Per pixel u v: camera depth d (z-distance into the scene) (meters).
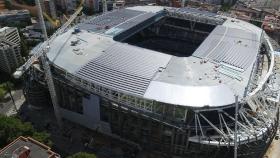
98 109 150.62
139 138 150.88
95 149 150.00
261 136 137.88
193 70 153.50
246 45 185.75
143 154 148.88
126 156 146.75
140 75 146.75
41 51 154.38
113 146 152.38
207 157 144.75
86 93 151.25
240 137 135.38
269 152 149.75
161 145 147.25
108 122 153.50
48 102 179.00
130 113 142.12
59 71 161.00
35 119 169.88
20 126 138.00
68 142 154.12
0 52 197.50
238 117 146.88
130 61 157.00
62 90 161.38
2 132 135.50
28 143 109.75
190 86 141.00
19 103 185.00
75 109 163.00
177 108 135.25
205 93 138.62
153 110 139.50
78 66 156.00
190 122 137.62
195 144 139.25
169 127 137.88
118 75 147.62
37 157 104.31
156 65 154.75
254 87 155.50
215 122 143.62
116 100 144.12
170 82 142.75
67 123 167.38
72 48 171.88
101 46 172.88
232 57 169.12
